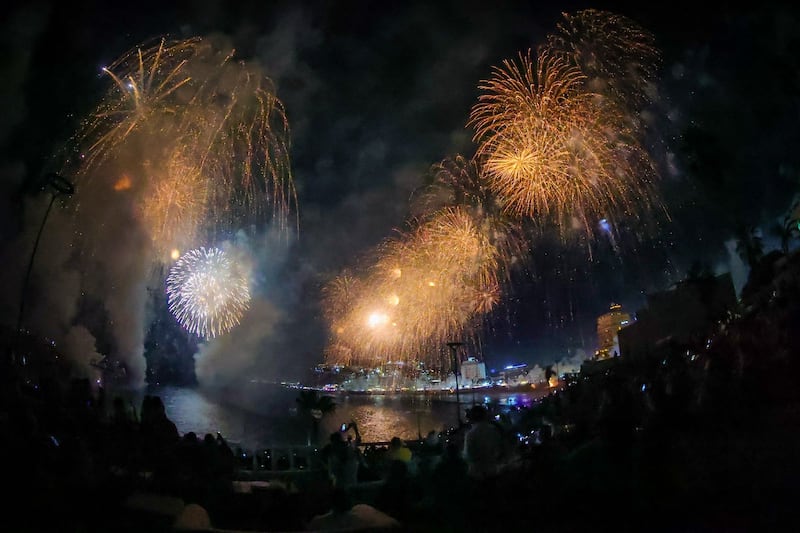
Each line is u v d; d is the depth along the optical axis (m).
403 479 9.67
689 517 7.38
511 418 23.09
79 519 7.53
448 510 8.84
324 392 82.19
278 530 8.47
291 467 14.18
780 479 8.05
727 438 9.94
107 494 8.19
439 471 9.24
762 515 7.11
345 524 7.55
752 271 22.52
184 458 10.35
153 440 10.66
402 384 77.38
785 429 9.81
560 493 8.58
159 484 9.42
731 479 8.27
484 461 10.34
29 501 7.67
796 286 15.18
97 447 10.45
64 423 11.23
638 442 8.84
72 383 13.80
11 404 10.59
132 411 13.03
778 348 12.58
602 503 8.16
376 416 57.56
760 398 11.27
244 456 15.34
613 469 8.52
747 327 14.55
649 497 8.02
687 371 12.93
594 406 15.84
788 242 28.47
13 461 8.03
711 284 27.59
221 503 9.47
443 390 71.56
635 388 14.85
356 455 12.71
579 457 8.96
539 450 10.40
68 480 8.22
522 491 9.07
